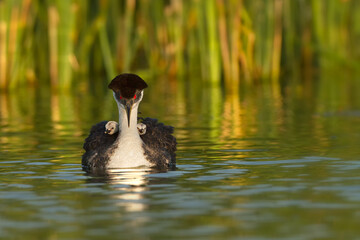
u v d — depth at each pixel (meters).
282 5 29.89
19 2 25.48
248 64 27.92
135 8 29.91
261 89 26.30
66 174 10.62
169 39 29.53
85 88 27.20
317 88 26.52
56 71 26.56
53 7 26.09
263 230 7.42
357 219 7.78
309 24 32.22
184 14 28.98
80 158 12.20
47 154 12.66
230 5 26.97
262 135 14.97
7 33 25.70
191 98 23.62
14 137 15.04
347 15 32.75
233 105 21.53
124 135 11.23
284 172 10.57
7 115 19.50
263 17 28.12
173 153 11.90
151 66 29.91
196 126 16.72
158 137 11.79
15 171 10.93
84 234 7.34
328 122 17.22
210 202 8.65
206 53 27.62
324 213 8.05
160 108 20.88
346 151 12.55
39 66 29.48
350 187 9.37
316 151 12.61
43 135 15.34
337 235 7.22
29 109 20.92
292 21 30.44
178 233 7.33
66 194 9.20
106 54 27.84
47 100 23.42
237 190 9.32
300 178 10.07
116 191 9.32
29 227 7.62
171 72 29.91
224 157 12.09
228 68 27.06
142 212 8.19
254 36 28.05
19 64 26.98
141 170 10.83
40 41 28.98
